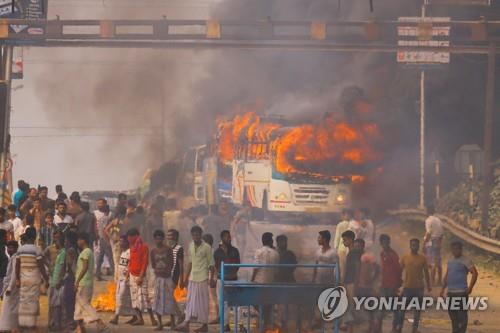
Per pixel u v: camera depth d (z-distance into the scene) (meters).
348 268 43.34
